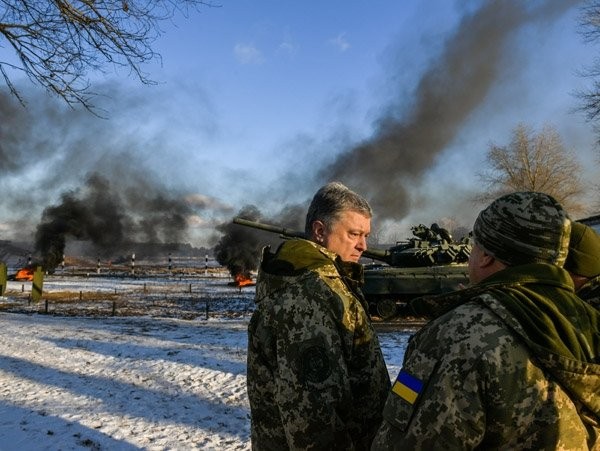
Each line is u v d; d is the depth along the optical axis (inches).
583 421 57.8
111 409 232.7
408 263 607.2
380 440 60.4
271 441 80.3
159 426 211.2
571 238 94.0
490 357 55.4
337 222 85.6
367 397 77.9
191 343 404.5
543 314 57.6
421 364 58.8
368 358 78.7
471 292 62.4
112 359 341.7
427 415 56.3
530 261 63.8
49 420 215.0
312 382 71.5
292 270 78.2
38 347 380.5
